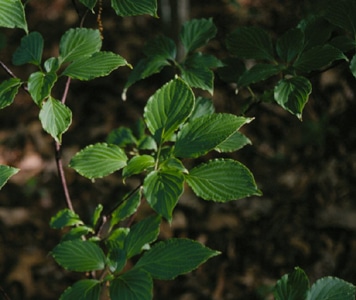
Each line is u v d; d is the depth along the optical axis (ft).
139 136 3.91
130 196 3.30
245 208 7.63
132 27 10.76
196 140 2.73
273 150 8.18
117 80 9.82
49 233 7.61
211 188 2.73
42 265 7.16
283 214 7.47
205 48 9.15
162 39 3.66
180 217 7.56
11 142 8.99
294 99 3.14
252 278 6.90
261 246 7.20
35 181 8.32
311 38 3.36
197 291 6.79
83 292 2.84
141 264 2.85
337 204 7.38
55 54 10.43
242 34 3.42
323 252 7.01
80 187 8.20
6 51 10.45
